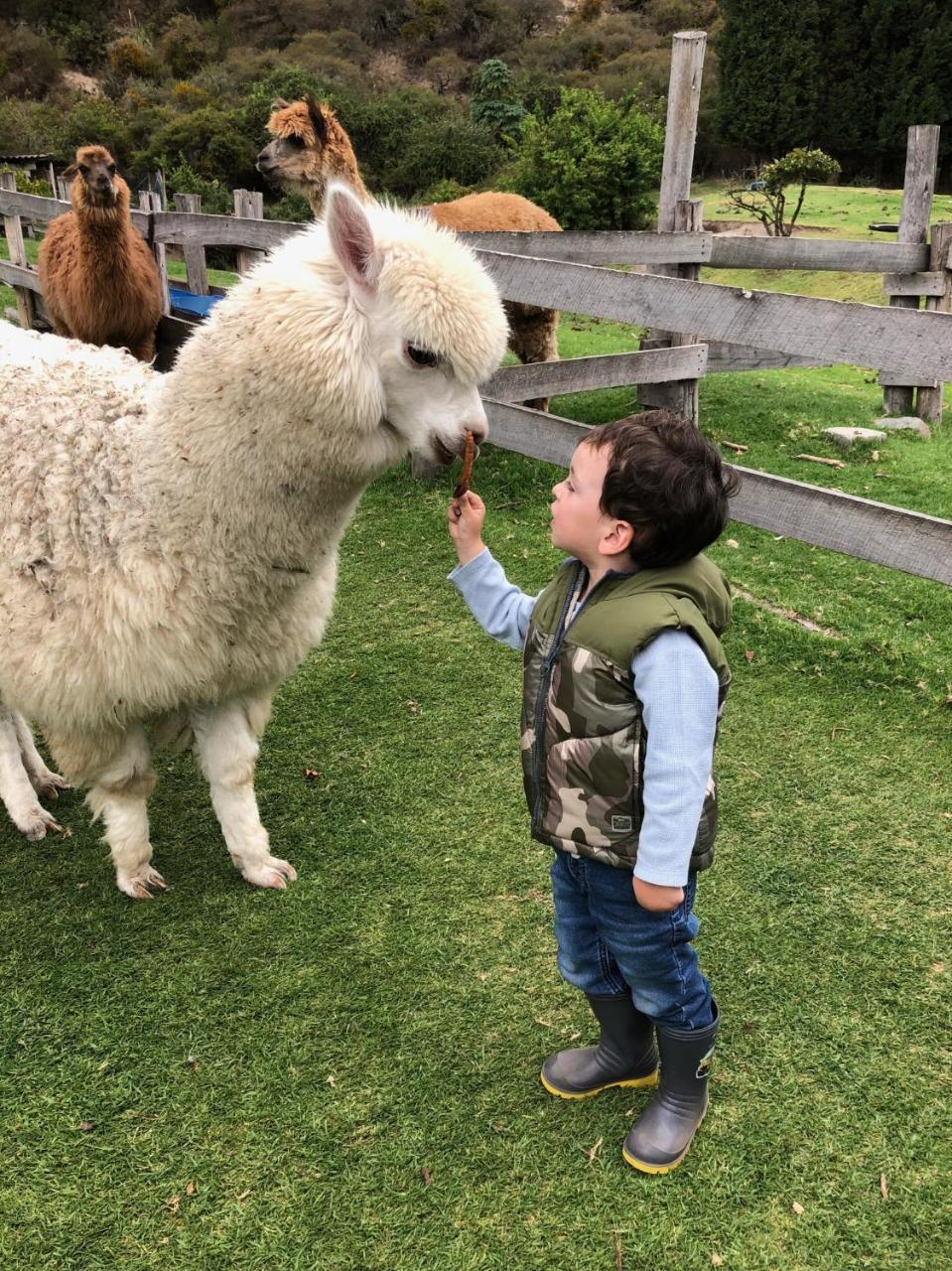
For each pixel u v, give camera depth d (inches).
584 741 64.6
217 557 87.1
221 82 2094.0
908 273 306.2
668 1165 75.9
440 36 2706.7
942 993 92.6
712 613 66.0
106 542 87.7
